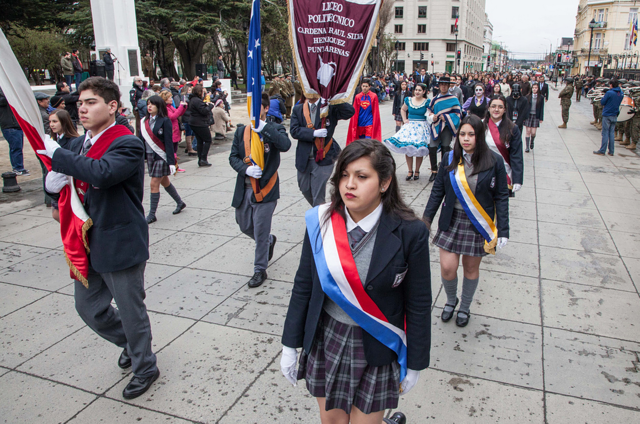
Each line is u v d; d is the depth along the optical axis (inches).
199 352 137.0
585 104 1196.5
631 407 113.7
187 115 403.2
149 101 239.1
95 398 117.6
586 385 122.0
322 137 208.7
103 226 105.7
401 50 3550.7
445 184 139.9
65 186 105.2
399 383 78.3
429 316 75.7
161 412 112.6
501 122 185.9
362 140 71.8
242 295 171.5
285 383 123.3
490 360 133.2
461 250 140.6
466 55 3860.7
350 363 75.7
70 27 1369.3
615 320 153.8
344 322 76.6
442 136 328.2
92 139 105.8
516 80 918.4
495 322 153.8
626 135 513.7
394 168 72.5
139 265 113.2
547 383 123.0
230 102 1039.6
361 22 201.3
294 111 213.0
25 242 225.9
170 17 1239.5
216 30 1327.5
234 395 118.6
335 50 200.7
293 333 80.2
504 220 136.6
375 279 71.3
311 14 200.4
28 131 96.3
